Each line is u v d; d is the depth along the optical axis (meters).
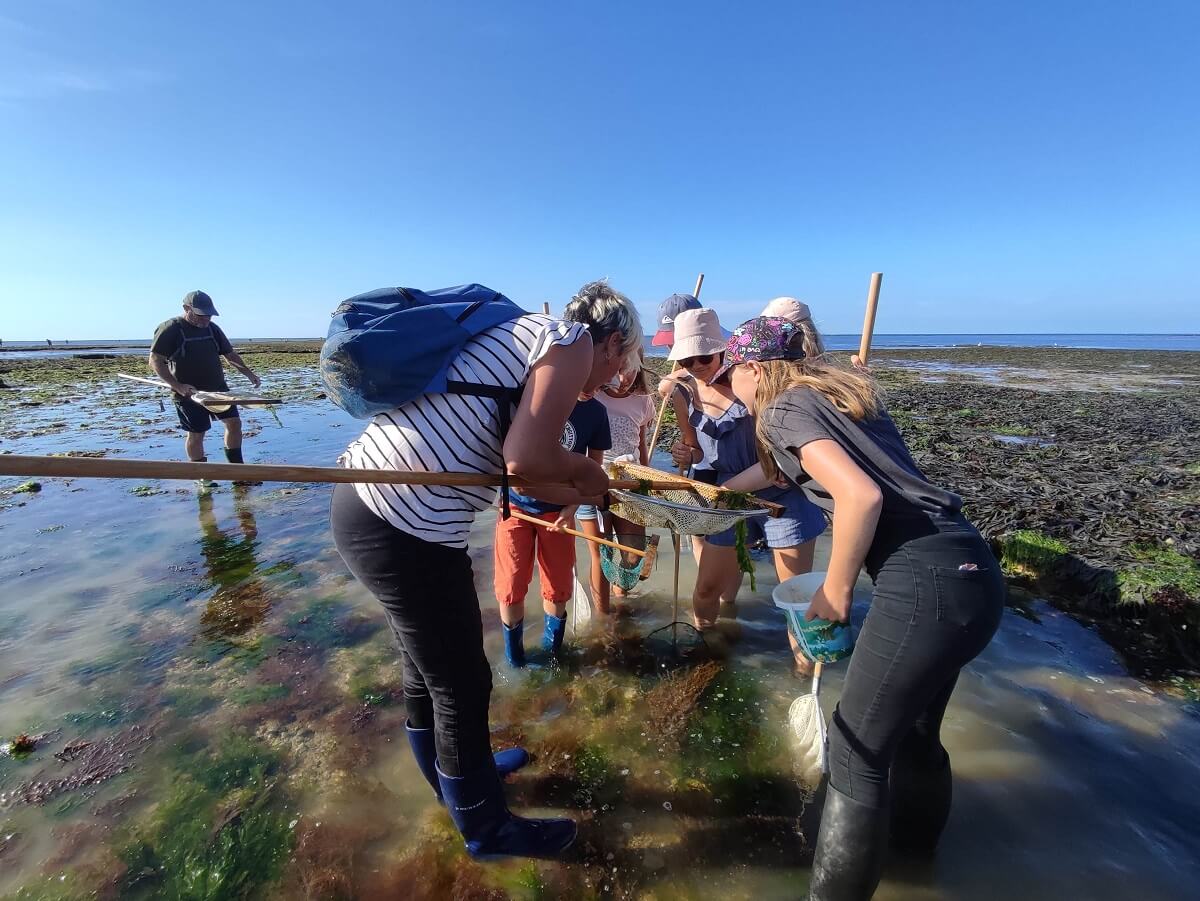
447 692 2.13
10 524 5.85
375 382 1.76
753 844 2.45
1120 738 2.96
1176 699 3.26
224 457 8.40
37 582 4.58
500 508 2.28
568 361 1.86
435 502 1.94
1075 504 6.02
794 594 2.77
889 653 1.86
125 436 9.98
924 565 1.85
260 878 2.27
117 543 5.37
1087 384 19.95
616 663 3.65
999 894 2.19
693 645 3.83
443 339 1.85
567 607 4.12
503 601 3.41
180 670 3.49
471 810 2.23
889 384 19.67
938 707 2.19
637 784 2.76
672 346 3.77
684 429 3.82
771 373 2.14
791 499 3.40
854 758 1.93
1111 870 2.28
